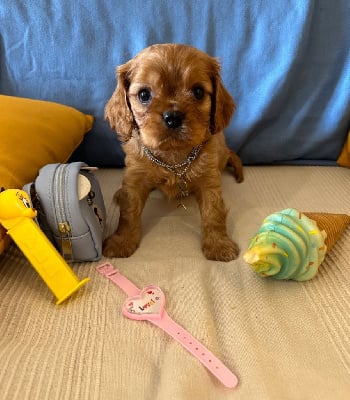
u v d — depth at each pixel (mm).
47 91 442
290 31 425
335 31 436
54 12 421
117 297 284
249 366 230
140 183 372
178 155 355
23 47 428
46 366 227
